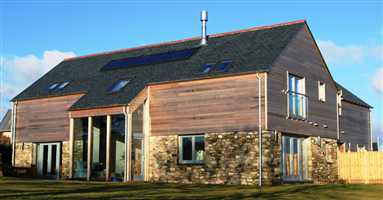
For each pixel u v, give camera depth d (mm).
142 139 21406
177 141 20750
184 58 22641
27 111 25844
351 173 23719
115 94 21844
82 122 22844
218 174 19516
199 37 24578
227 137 19469
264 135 18672
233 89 19547
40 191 13781
